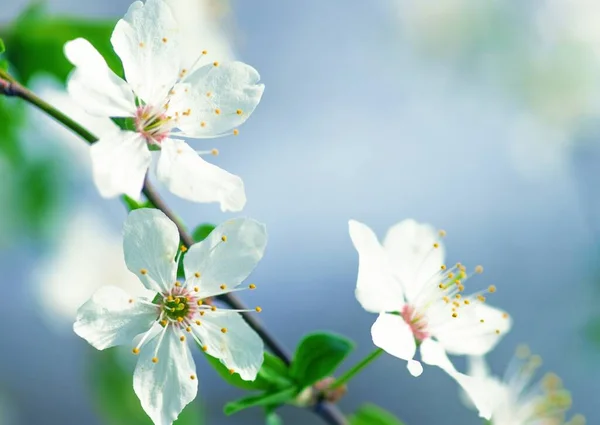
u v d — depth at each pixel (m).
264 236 0.29
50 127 0.38
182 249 0.29
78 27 0.33
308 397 0.31
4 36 0.33
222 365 0.30
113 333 0.29
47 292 0.39
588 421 0.53
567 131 0.54
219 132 0.30
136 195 0.29
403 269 0.31
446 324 0.31
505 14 0.54
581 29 0.53
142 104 0.29
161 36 0.30
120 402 0.37
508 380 0.36
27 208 0.39
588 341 0.51
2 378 0.52
